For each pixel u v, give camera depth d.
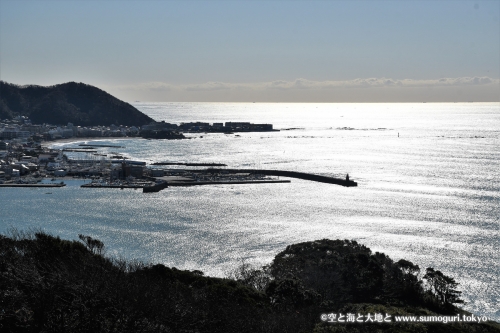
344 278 88.56
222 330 58.06
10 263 60.75
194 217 171.62
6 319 50.97
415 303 83.69
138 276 65.81
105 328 52.88
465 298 100.94
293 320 64.00
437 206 190.38
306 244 111.38
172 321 56.69
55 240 73.50
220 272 113.50
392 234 149.12
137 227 156.75
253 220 167.38
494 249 133.75
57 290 55.12
